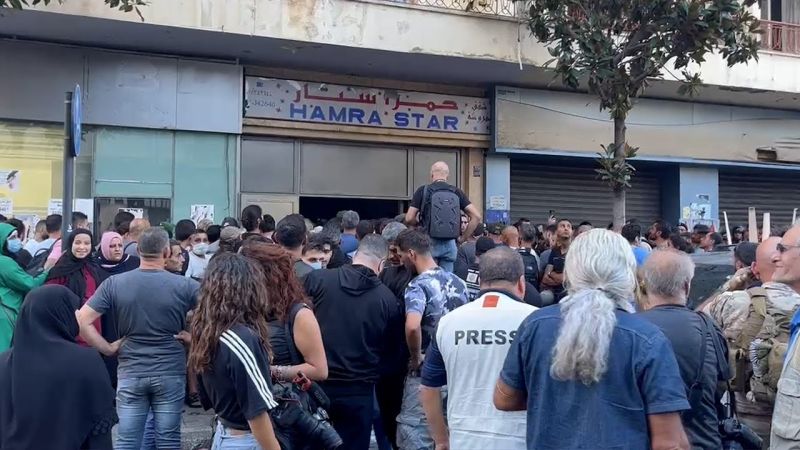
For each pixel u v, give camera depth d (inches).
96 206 463.8
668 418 104.7
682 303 139.6
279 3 439.8
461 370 141.9
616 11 432.8
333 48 462.0
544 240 419.5
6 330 239.9
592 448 105.8
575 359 105.9
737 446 136.3
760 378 163.9
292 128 512.1
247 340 133.5
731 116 636.7
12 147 445.7
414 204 285.9
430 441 190.7
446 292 203.0
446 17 477.1
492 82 557.9
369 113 533.0
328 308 196.7
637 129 601.3
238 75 493.0
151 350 203.6
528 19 464.8
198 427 290.2
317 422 150.7
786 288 169.9
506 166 576.1
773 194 698.8
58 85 450.6
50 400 136.9
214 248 319.6
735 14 436.5
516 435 136.7
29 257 300.5
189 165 486.3
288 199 518.6
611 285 113.0
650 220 654.5
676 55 445.7
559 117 576.7
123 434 202.5
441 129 554.6
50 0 390.9
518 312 141.9
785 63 579.2
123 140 470.3
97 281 249.1
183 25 419.8
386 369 208.4
